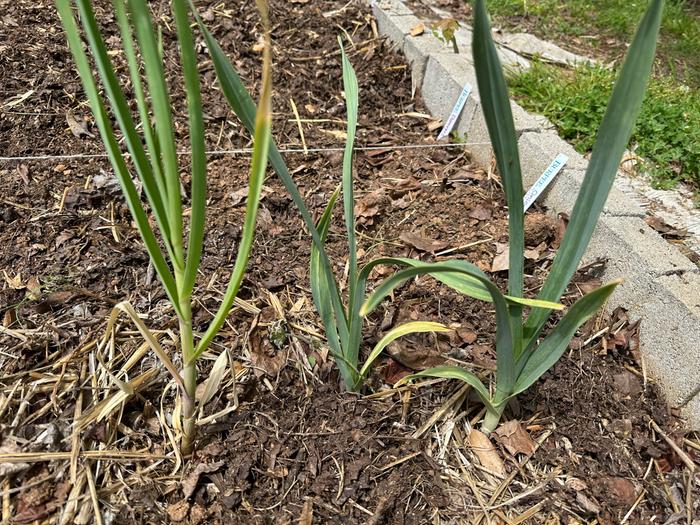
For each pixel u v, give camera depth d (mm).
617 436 1295
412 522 1123
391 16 2777
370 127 2299
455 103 2250
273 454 1183
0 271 1458
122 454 1128
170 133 763
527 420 1312
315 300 1209
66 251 1537
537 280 1645
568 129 2117
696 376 1299
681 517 1174
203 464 1139
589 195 966
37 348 1285
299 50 2635
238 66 2467
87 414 1148
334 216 1826
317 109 2340
